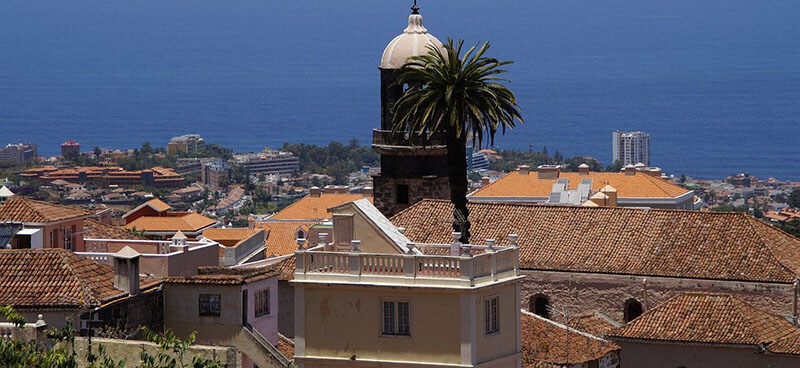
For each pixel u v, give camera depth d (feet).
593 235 352.69
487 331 228.22
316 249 242.78
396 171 379.96
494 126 303.48
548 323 295.48
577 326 327.06
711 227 348.38
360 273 229.25
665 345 310.86
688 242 345.72
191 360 203.72
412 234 344.90
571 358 284.20
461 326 223.71
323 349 230.27
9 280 234.17
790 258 339.77
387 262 227.81
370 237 245.45
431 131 304.30
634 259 344.69
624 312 342.85
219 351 203.72
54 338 201.57
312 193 613.52
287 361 236.84
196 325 241.96
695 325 312.09
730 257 339.57
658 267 341.21
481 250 241.35
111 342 204.54
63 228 279.08
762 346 305.73
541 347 285.02
